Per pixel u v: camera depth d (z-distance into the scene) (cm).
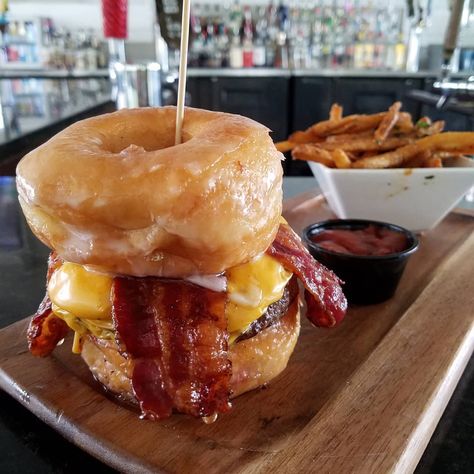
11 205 48
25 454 18
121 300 18
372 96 141
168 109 21
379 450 17
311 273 21
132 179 16
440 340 24
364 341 26
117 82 62
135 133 20
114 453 17
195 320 18
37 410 20
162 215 16
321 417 18
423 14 138
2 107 81
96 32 178
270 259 20
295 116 144
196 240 16
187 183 16
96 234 17
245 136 18
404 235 32
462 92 100
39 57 176
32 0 173
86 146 17
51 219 17
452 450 18
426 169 36
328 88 141
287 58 155
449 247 38
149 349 18
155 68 63
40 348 22
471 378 23
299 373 23
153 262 17
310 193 50
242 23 156
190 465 16
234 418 19
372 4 158
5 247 38
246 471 16
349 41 158
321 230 33
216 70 140
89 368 21
